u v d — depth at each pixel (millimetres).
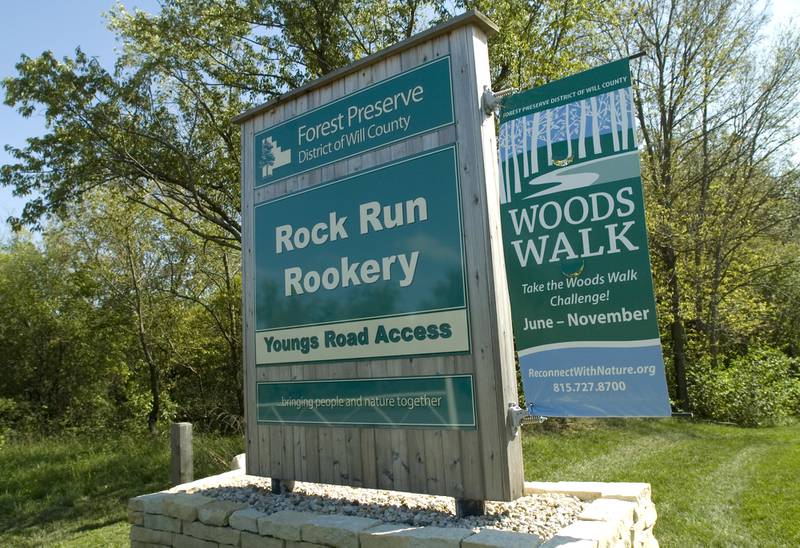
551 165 3936
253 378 5371
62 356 22953
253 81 14719
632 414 3553
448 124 4297
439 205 4266
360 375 4566
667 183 20141
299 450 4926
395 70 4645
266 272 5387
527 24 13344
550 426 13875
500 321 3910
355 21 15078
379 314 4500
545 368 3840
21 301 22453
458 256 4121
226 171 15031
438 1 13758
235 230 15195
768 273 23156
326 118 5082
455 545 3391
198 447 11039
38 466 10422
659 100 20375
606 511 3848
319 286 4930
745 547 5492
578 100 3887
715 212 20453
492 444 3830
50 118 13367
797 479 8203
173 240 19219
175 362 21891
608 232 3691
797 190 21359
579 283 3760
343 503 4758
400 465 4270
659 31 20422
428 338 4203
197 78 14359
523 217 4008
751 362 19969
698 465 9594
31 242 23109
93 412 21562
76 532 7305
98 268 19328
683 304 19047
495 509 4234
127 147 14141
